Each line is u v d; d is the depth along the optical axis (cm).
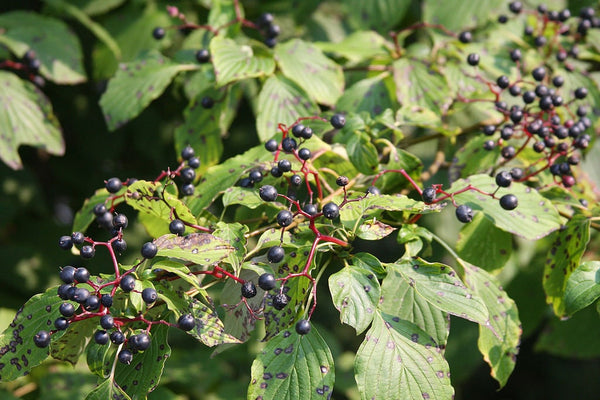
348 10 444
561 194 309
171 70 369
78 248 246
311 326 236
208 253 225
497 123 351
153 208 259
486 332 274
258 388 228
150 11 469
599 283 242
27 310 234
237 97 390
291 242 246
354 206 242
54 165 550
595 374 815
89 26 450
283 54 348
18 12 438
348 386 521
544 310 410
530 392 832
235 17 375
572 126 304
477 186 281
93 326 248
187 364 490
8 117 392
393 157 296
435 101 345
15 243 531
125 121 362
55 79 419
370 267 241
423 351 235
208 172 296
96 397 227
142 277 227
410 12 508
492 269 311
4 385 447
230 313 252
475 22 406
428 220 489
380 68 377
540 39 377
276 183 295
